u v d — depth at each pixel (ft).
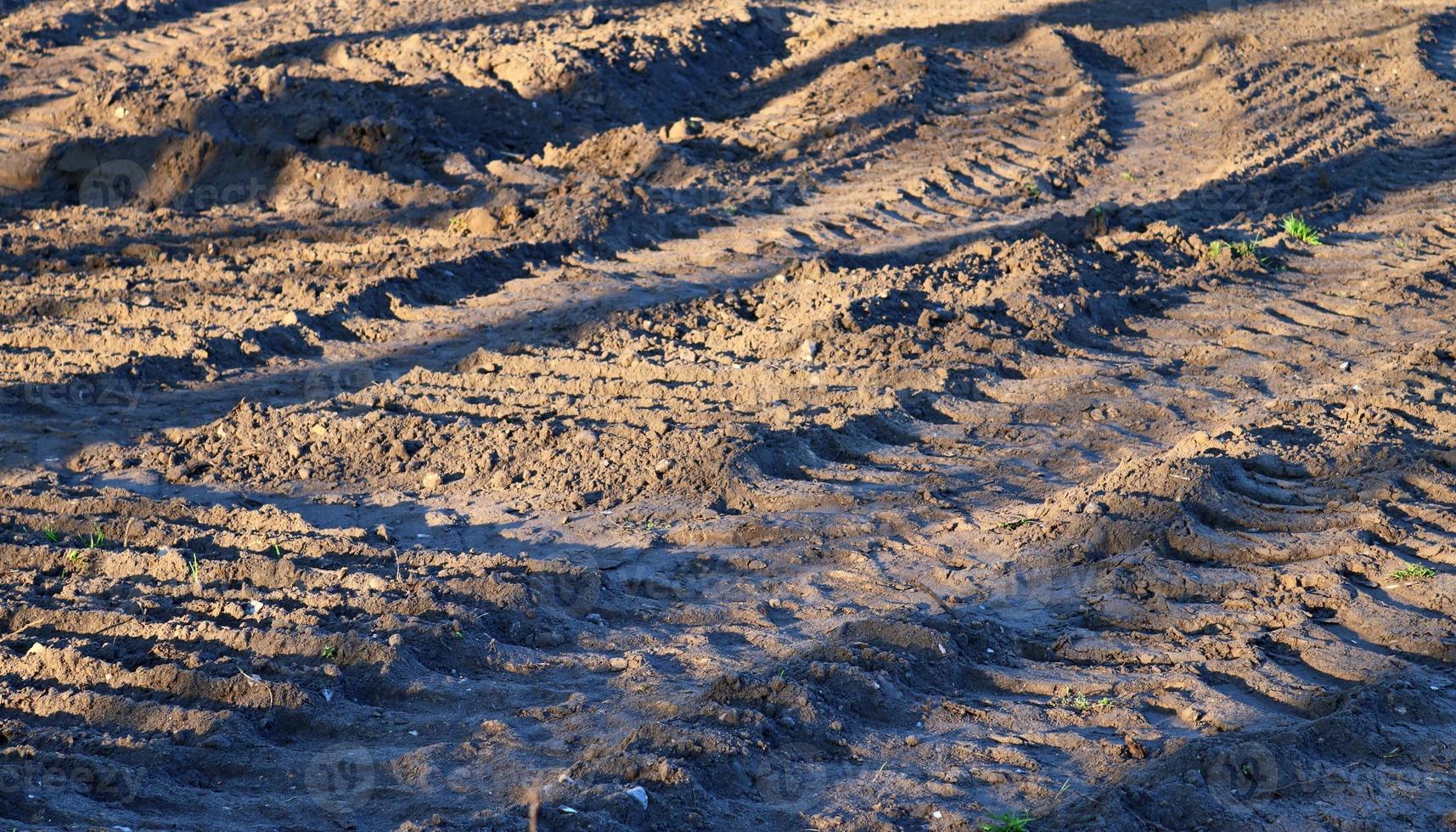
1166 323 84.58
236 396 74.02
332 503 60.70
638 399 71.87
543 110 129.59
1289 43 155.22
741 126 127.65
